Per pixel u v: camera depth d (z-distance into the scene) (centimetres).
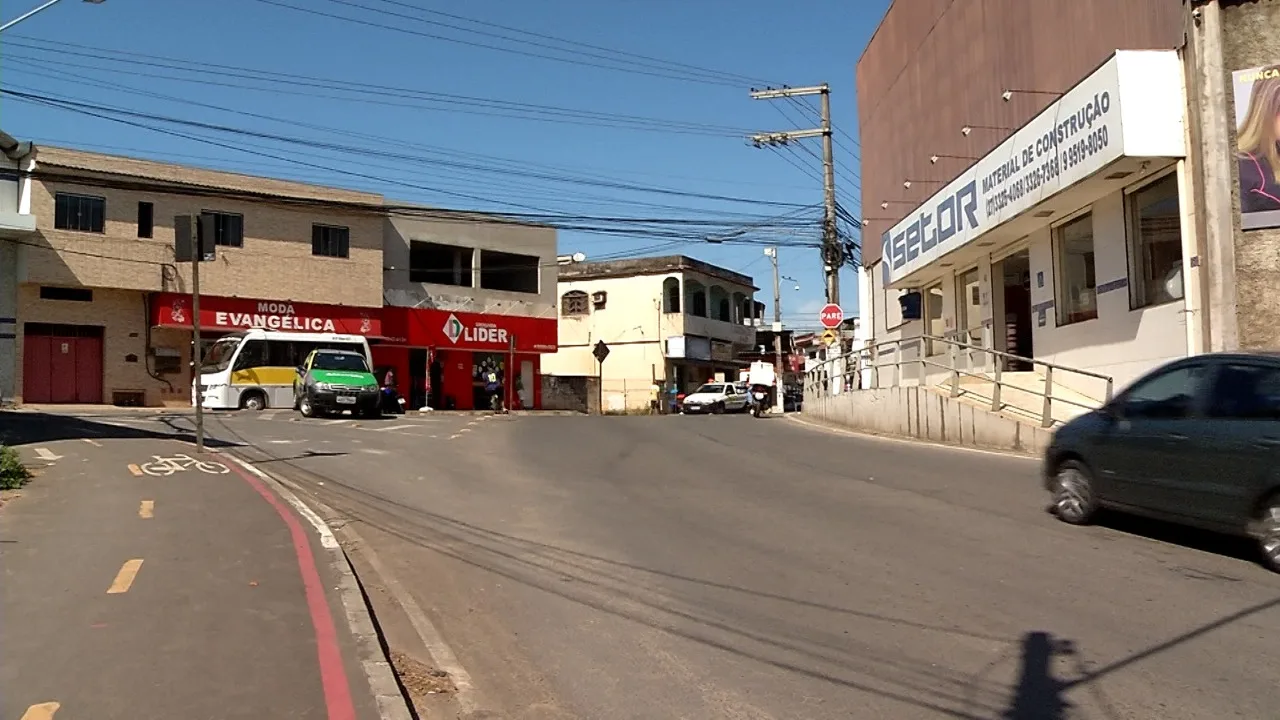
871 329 3188
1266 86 1380
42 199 3103
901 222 2573
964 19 2286
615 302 5375
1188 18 1426
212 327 3419
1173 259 1500
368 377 2756
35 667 577
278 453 1755
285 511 1102
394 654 661
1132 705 530
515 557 938
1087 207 1755
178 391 3397
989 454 1590
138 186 3148
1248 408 828
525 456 1734
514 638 691
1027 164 1772
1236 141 1391
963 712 529
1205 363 882
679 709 548
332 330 3734
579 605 767
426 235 4159
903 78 2762
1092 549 889
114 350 3284
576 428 2344
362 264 3831
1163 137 1435
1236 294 1378
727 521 1081
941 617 698
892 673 591
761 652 639
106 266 3198
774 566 865
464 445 1923
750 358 5916
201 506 1114
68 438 1767
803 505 1167
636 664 626
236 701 530
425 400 4028
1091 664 594
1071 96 1595
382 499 1278
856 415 2319
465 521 1123
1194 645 622
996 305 2181
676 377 5362
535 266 4559
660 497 1258
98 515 1048
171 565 833
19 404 3080
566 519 1118
